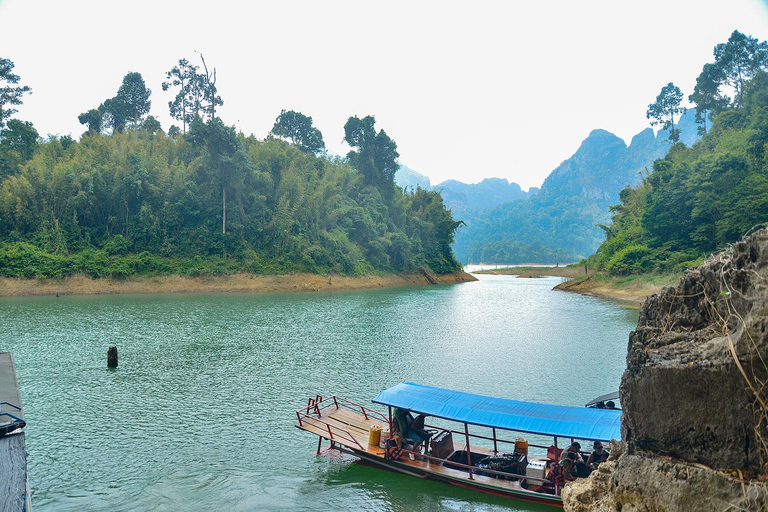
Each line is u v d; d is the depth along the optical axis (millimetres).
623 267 68312
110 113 90625
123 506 12039
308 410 16672
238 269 71875
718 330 6398
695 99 101250
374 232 94625
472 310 50469
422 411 13430
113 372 23891
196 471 13852
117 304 50250
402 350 29484
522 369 24766
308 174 93062
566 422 12312
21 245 61781
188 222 74312
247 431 16672
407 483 13289
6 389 13992
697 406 5980
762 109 75750
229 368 24828
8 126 76812
